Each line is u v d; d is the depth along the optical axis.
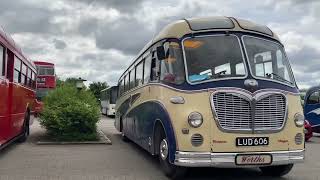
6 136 12.21
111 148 15.37
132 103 14.73
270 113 9.14
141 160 12.48
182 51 9.57
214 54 9.53
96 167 11.18
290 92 9.56
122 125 17.88
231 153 8.80
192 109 8.89
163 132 10.02
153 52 11.47
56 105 17.33
